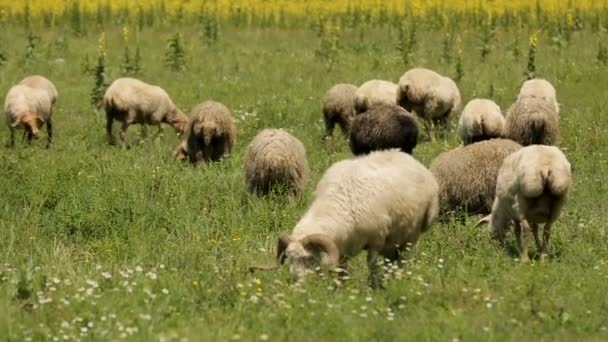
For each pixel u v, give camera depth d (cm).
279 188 4325
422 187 3209
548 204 3472
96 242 3803
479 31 10444
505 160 3616
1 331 2709
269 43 10288
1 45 9619
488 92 7506
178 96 7506
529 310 2850
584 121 6250
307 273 2923
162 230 3912
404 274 3077
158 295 2955
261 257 3478
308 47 10019
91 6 12431
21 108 6053
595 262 3447
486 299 2911
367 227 3097
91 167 5047
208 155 5334
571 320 2777
